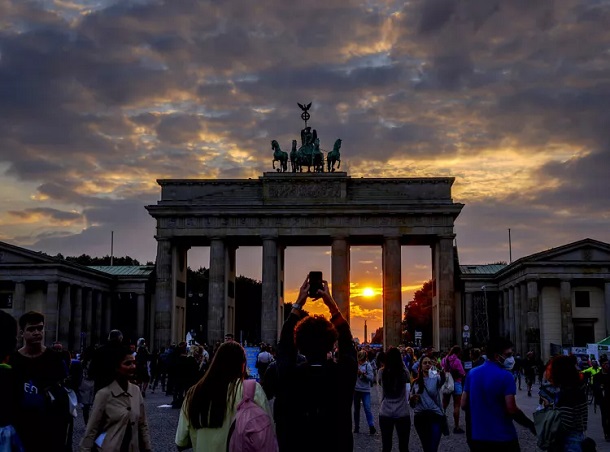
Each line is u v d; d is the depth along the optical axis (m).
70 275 146.50
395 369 30.52
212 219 148.88
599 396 60.06
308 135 155.50
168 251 148.38
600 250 134.25
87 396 45.94
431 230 147.50
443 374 46.22
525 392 90.69
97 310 159.88
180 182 150.62
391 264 146.88
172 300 148.75
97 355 19.72
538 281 136.88
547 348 137.38
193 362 63.31
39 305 147.38
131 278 164.12
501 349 21.89
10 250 141.75
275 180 149.38
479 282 160.62
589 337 136.88
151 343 164.12
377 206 146.50
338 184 148.75
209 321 146.75
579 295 137.38
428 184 149.38
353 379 15.45
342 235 147.50
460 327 161.75
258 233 148.25
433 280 158.00
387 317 146.25
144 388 78.44
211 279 147.38
